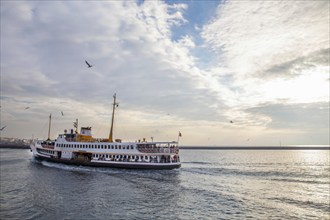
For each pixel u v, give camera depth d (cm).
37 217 3272
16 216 3306
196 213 3541
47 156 9156
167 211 3609
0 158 12169
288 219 3334
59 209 3606
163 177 6444
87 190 4831
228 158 17875
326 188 5456
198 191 4891
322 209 3812
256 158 18712
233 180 6362
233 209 3756
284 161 15250
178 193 4694
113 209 3653
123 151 7575
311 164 12544
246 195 4659
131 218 3288
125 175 6700
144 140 7844
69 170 7550
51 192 4638
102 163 7656
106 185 5322
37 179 5972
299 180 6556
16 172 7100
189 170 8012
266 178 6856
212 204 4009
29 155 14812
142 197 4362
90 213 3459
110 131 9081
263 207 3891
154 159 7425
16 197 4250
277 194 4803
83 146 8181
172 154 7544
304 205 4041
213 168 8994
